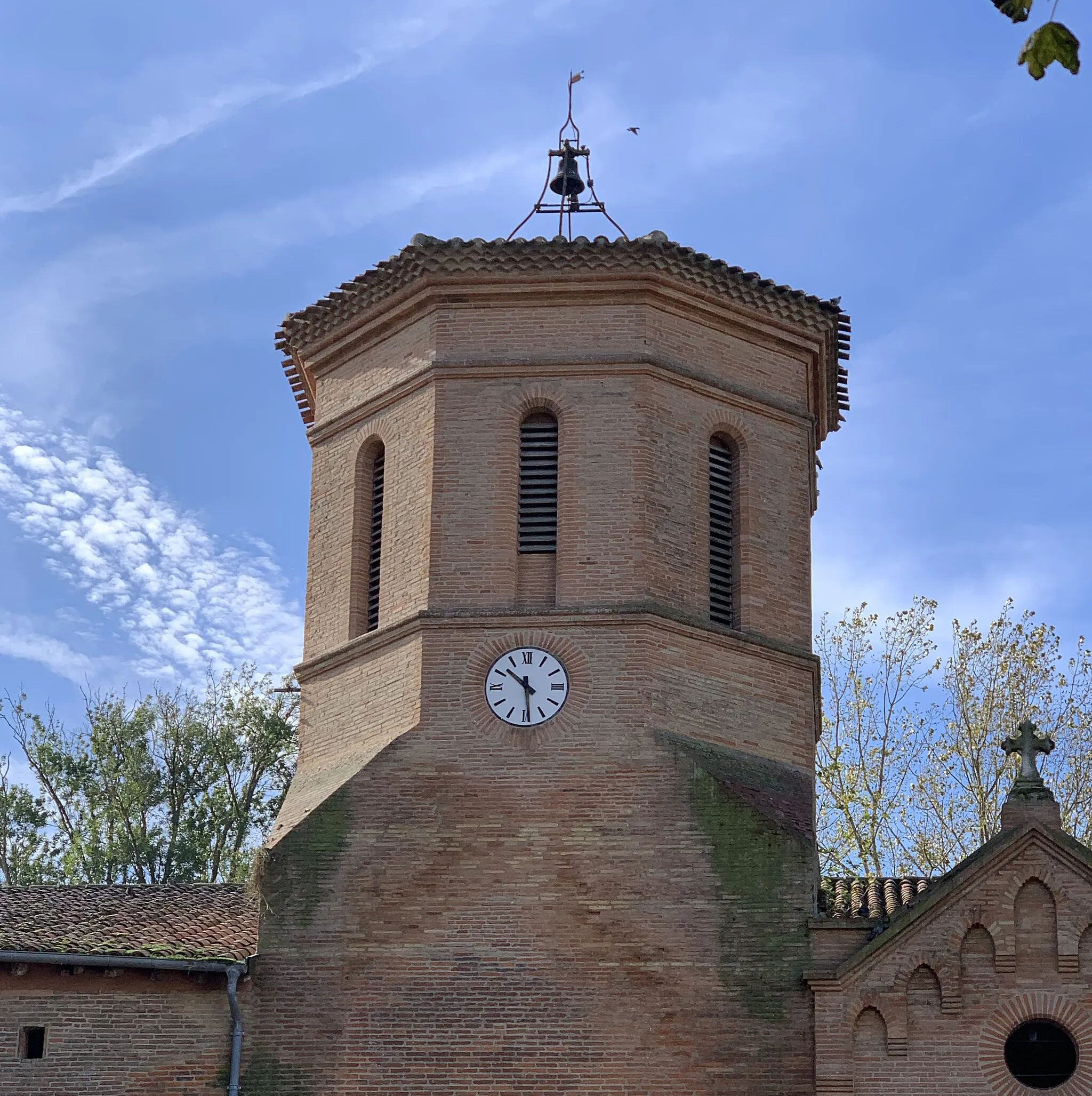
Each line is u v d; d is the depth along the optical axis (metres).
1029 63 13.43
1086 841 44.75
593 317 34.91
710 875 30.55
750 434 35.47
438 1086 29.73
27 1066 29.75
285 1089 29.83
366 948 30.64
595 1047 29.72
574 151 39.53
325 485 36.56
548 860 31.05
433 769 31.95
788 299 36.12
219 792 52.25
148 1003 30.14
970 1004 28.80
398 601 34.09
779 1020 29.47
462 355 34.84
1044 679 47.16
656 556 33.47
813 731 34.88
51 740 51.88
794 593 35.09
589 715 32.16
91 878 49.38
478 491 34.00
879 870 45.28
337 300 36.69
